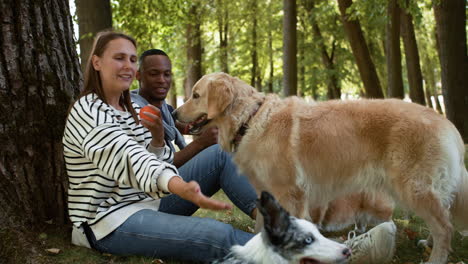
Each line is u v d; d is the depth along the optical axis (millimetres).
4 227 2949
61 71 3377
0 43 3072
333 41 20875
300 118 3660
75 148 2787
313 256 2266
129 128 3012
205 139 3891
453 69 11422
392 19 12312
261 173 3727
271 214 2244
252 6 21391
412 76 15250
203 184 3756
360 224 4230
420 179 3354
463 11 11359
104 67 2859
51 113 3279
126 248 2914
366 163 3551
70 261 2891
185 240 2816
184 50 20109
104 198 2898
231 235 2840
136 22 11969
